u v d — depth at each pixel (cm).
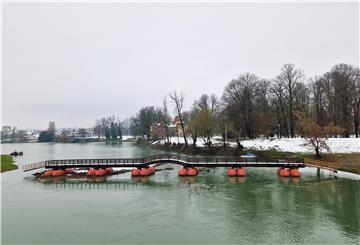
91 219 3019
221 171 5653
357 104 7106
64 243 2444
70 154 10812
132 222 2905
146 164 5575
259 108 8706
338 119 7412
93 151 12212
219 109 9631
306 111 8106
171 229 2697
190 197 3759
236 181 4647
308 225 2714
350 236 2461
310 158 5844
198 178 4978
